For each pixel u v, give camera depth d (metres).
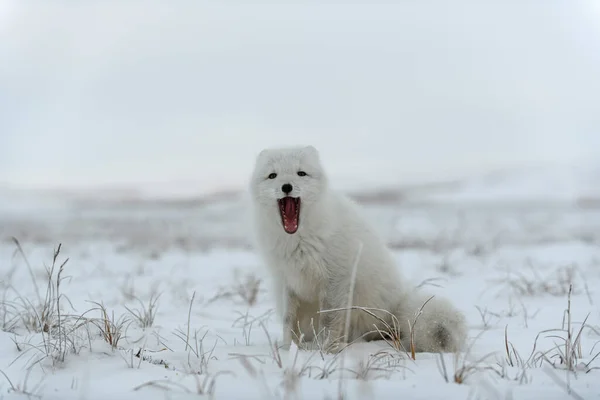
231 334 6.20
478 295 8.64
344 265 5.82
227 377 4.09
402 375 4.19
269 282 6.72
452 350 5.25
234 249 16.62
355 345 5.67
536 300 8.06
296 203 5.89
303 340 6.02
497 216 29.11
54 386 3.91
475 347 5.38
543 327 6.34
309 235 5.79
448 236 19.25
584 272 10.33
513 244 16.58
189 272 11.54
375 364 4.54
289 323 5.87
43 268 11.38
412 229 22.48
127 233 21.39
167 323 6.55
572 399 3.56
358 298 5.83
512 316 7.05
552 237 18.59
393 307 6.11
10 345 5.00
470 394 3.47
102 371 4.29
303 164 6.00
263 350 5.31
